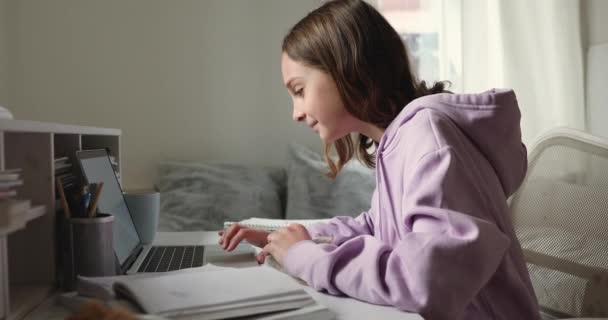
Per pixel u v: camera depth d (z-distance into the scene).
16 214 0.65
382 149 0.93
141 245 1.30
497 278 0.84
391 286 0.71
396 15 2.63
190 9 2.56
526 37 2.48
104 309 0.52
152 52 2.54
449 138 0.81
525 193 1.15
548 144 1.14
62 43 2.48
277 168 2.55
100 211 0.96
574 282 1.03
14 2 2.44
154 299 0.63
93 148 1.46
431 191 0.74
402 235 0.86
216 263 1.05
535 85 2.48
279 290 0.69
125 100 2.53
